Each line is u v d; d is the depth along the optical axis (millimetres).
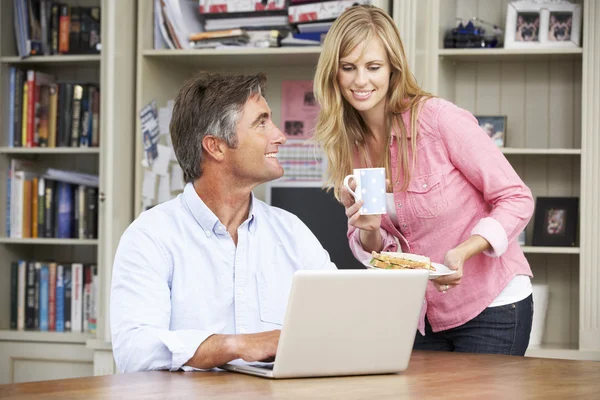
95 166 4406
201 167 2053
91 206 4309
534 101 4328
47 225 4328
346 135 2648
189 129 2035
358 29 2480
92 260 4383
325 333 1701
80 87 4309
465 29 4125
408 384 1653
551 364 1950
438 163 2533
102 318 4027
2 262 4352
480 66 4375
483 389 1601
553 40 4066
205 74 2070
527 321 2555
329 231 4043
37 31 4316
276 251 2162
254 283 2098
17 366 4238
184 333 1807
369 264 2203
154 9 4230
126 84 4156
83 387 1585
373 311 1736
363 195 2330
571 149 4027
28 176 4367
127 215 4164
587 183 3941
